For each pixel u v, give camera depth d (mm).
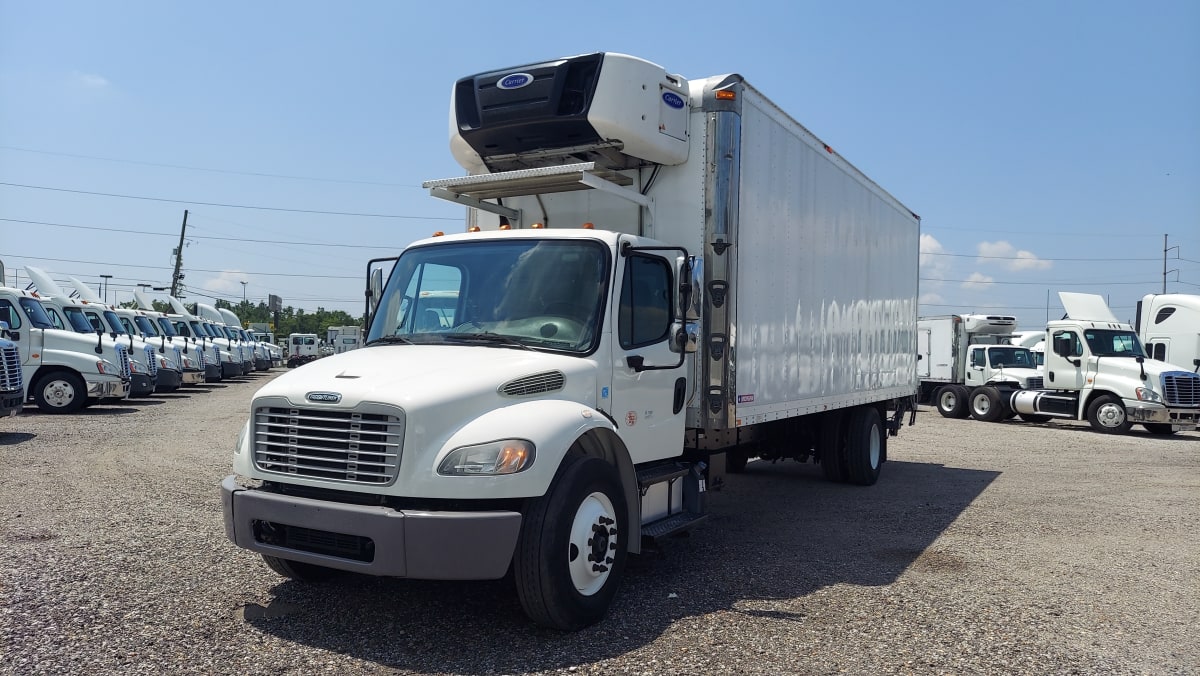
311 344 60406
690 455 6871
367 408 4484
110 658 4270
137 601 5188
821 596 5695
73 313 18844
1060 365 20391
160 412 18234
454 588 5629
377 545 4277
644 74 6129
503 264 5766
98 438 13352
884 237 10883
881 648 4684
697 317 5711
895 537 7676
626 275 5676
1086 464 13477
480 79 6598
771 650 4613
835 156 8992
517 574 4602
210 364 29281
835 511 8977
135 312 25297
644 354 5754
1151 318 23047
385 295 6090
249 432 4953
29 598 5156
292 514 4547
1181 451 15664
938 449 15523
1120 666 4504
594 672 4246
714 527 8070
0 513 7582
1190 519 8789
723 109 6449
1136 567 6703
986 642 4828
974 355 23578
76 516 7516
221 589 5488
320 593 5461
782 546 7246
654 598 5574
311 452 4672
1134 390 18703
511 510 4605
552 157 6676
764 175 7156
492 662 4363
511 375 4824
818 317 8547
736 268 6531
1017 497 10055
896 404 11945
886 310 11031
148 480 9516
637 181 6699
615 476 5074
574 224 6938
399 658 4395
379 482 4438
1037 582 6184
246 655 4383
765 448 10180
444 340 5547
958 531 7984
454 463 4375
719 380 6387
